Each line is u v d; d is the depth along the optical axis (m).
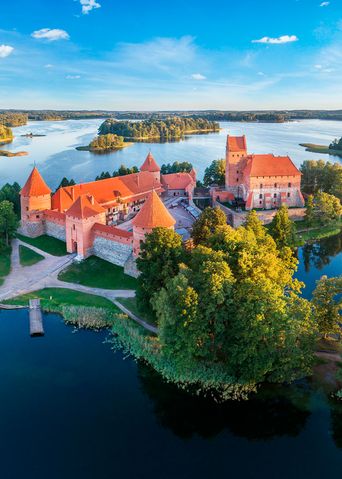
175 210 135.75
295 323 56.72
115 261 94.75
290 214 133.75
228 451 49.81
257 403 56.50
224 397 57.59
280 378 57.94
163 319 60.41
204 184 174.12
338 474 46.53
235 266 65.06
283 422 53.62
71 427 52.66
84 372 62.53
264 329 54.47
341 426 52.88
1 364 64.00
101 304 80.06
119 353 67.12
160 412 55.47
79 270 93.44
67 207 113.31
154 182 143.12
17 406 55.69
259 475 46.50
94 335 71.88
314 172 158.25
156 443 50.78
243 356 56.38
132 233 90.31
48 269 94.12
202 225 88.00
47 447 49.69
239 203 141.38
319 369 61.12
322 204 129.50
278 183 138.00
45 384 59.84
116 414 55.00
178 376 61.19
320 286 64.50
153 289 70.94
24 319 76.62
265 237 83.69
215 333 60.22
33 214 109.44
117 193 126.25
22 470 46.69
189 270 62.91
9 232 103.56
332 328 63.66
